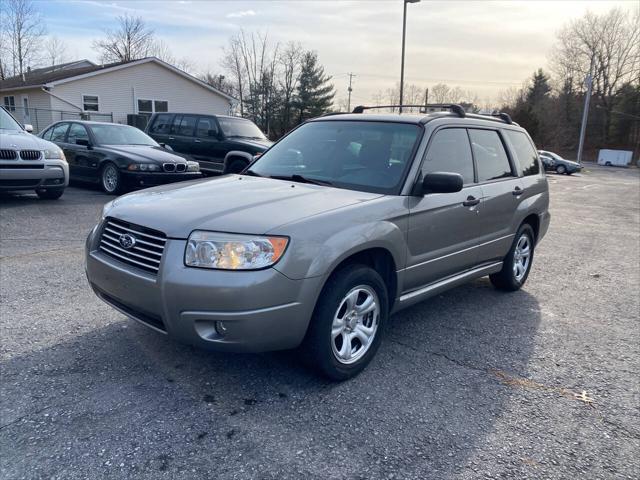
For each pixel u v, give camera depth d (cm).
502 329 439
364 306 334
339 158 404
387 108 494
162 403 293
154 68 2734
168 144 1408
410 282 374
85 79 2491
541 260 730
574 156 7169
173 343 369
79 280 502
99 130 1138
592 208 1500
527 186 521
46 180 901
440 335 419
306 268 284
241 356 355
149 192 360
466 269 448
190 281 271
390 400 309
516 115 6612
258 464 244
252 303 270
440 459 255
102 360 341
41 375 318
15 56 5031
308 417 286
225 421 279
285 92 5341
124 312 320
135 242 301
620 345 415
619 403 319
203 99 2988
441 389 326
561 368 367
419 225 366
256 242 274
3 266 539
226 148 1270
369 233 319
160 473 235
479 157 455
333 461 249
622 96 7112
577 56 7250
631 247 866
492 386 334
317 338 304
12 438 255
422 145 383
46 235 688
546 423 293
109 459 243
